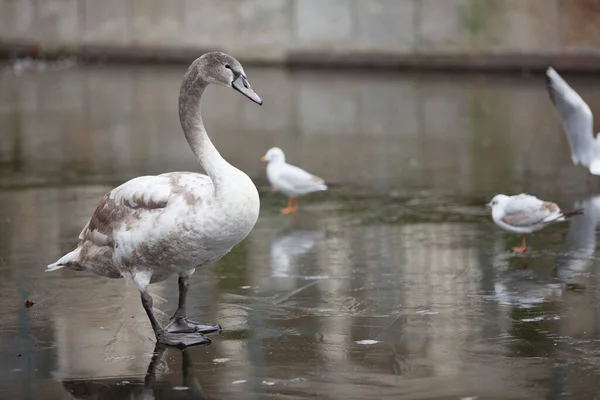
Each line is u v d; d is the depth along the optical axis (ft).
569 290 33.14
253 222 27.02
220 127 76.23
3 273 35.83
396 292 33.32
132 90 98.17
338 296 32.94
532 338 28.27
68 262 29.12
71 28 124.98
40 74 111.04
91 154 64.03
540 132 70.79
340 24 115.44
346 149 65.82
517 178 54.95
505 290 33.30
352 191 52.34
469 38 110.01
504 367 25.93
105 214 27.89
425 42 111.96
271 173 46.68
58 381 25.38
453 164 59.77
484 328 29.25
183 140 69.97
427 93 93.35
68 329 29.60
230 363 26.55
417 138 69.77
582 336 28.37
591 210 45.85
